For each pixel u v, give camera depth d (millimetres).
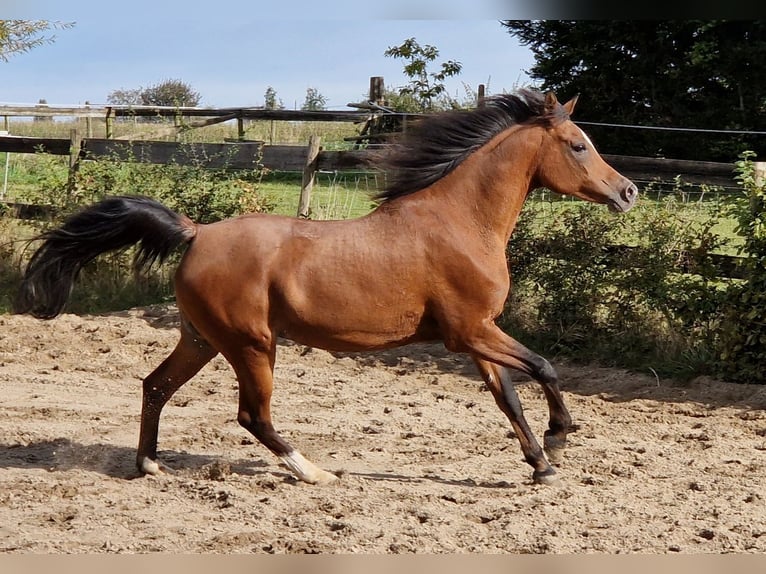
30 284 6012
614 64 23172
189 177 12641
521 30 24125
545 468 6176
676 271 9789
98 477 6148
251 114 18531
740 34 22016
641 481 6340
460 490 6023
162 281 12555
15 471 6219
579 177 6188
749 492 6043
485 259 6004
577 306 10141
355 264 5871
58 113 18578
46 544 4863
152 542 4949
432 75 17953
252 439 7219
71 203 12844
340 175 18688
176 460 6617
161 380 6242
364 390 8961
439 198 6082
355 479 6152
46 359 9758
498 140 6168
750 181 9102
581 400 8672
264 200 12703
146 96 36812
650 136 22516
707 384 8953
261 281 5828
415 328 6047
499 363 6004
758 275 8883
